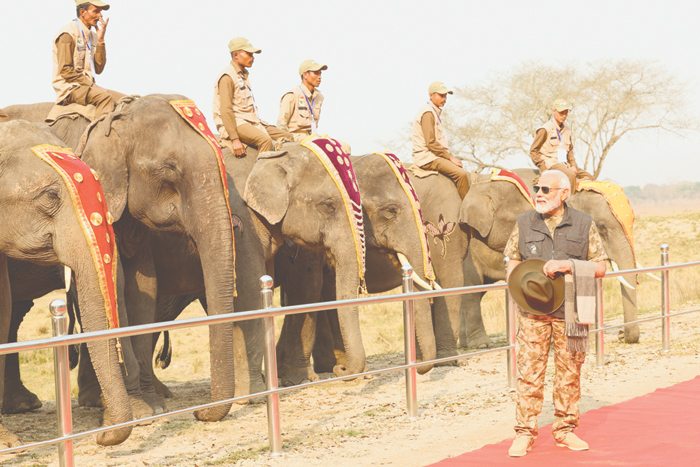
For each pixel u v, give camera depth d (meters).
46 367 13.94
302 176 8.33
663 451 5.12
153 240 8.38
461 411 7.09
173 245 8.46
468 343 12.27
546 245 5.21
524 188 11.39
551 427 5.98
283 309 5.77
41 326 19.12
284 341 10.12
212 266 7.04
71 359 8.82
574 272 5.04
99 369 5.68
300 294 9.39
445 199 10.53
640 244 39.09
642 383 7.97
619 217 11.26
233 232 7.94
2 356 6.44
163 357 10.16
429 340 8.55
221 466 5.55
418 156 10.77
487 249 11.80
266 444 6.18
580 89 47.00
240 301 8.12
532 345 5.23
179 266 8.58
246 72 8.75
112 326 5.90
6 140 6.09
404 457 5.52
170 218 7.29
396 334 16.00
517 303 5.20
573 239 5.17
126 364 7.12
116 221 7.38
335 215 8.28
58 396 4.68
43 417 8.15
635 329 10.91
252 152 8.64
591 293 5.04
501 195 11.23
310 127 9.57
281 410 7.65
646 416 6.22
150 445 6.33
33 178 5.94
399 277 10.27
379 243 9.27
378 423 6.76
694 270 22.17
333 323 10.16
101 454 6.10
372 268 10.12
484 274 12.02
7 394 8.46
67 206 5.95
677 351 10.02
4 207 5.98
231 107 8.48
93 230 5.95
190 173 7.13
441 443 5.90
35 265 8.15
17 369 8.59
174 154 7.14
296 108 9.51
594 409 6.56
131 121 7.22
